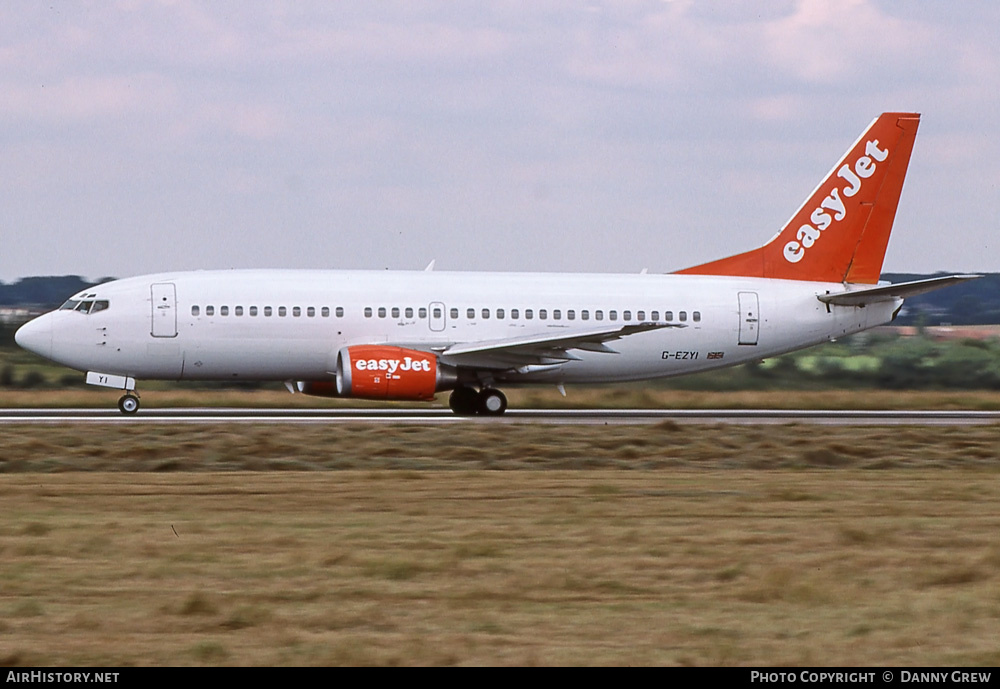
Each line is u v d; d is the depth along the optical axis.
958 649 45.38
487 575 58.50
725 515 78.25
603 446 122.06
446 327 157.12
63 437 119.44
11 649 44.62
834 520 76.31
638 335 165.00
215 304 151.88
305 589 55.09
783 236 173.62
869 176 174.25
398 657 43.62
